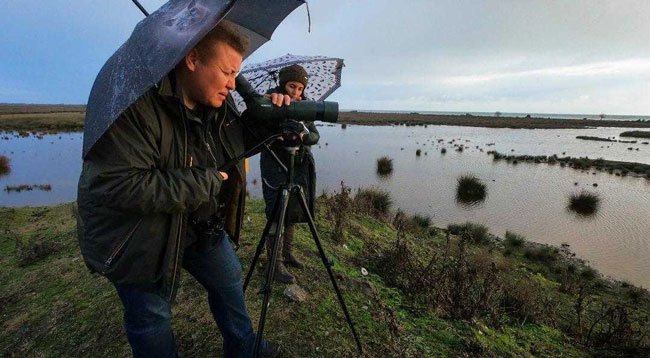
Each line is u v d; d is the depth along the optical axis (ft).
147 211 4.09
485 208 48.44
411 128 238.68
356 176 65.57
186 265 5.88
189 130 4.69
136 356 5.13
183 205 4.33
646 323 18.06
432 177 67.87
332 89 9.57
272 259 6.07
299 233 15.11
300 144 6.04
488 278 13.74
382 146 119.44
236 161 5.42
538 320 13.62
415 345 9.15
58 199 46.52
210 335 8.66
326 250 13.93
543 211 47.57
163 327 5.12
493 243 33.55
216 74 4.42
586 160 95.40
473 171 76.33
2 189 51.21
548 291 20.74
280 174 9.14
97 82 4.33
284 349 8.07
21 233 21.02
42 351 9.65
